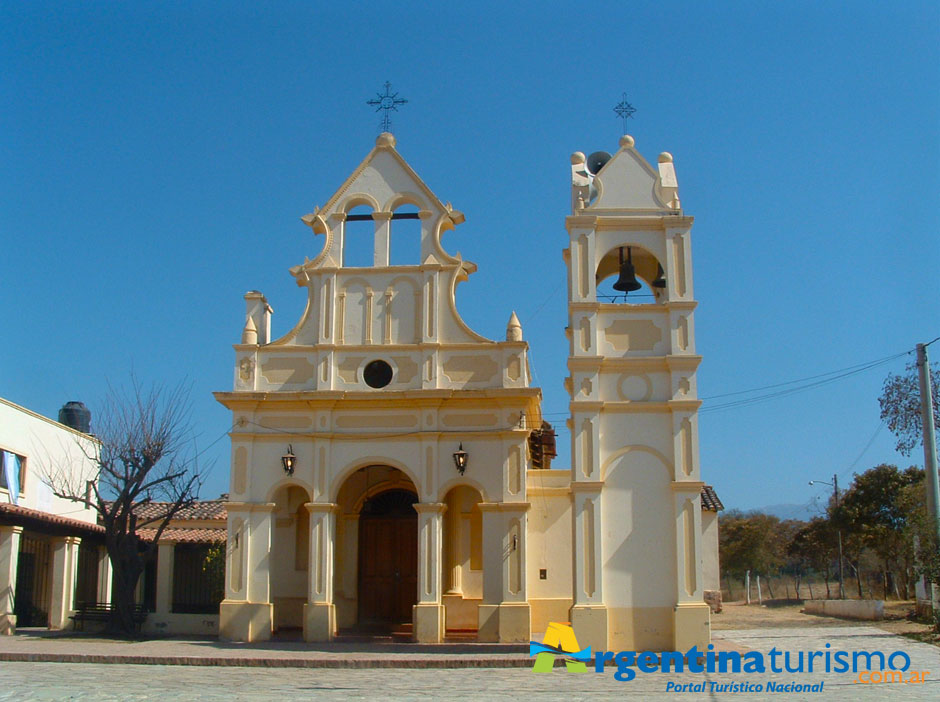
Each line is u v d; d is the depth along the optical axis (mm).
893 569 47344
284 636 26594
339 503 28969
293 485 26875
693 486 23703
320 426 26891
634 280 26500
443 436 26469
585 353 24531
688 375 24359
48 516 29703
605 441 24156
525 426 26688
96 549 35156
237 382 27359
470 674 19906
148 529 33562
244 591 26203
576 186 25625
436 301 27406
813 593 61531
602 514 23781
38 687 16984
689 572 23328
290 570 28453
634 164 25719
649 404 24188
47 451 33781
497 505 25781
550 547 28172
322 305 27609
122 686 17250
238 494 26703
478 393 26281
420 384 26859
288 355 27531
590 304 24719
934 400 36312
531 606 27672
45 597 33219
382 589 28875
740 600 61062
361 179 28406
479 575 28734
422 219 27969
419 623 25516
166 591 31359
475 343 27031
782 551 71625
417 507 26078
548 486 28984
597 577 23391
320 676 19344
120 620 28703
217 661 21312
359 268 27781
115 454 31000
